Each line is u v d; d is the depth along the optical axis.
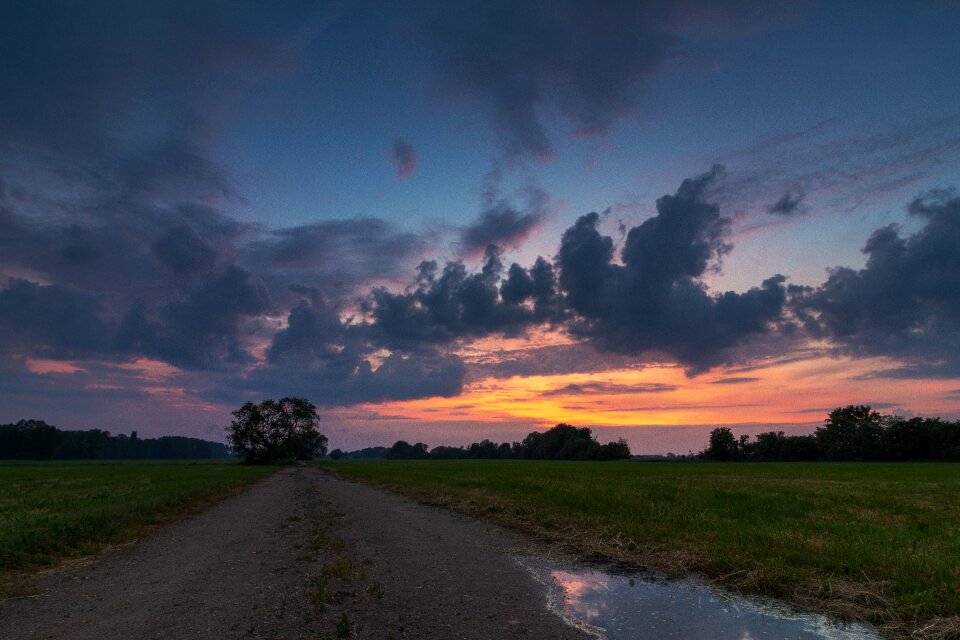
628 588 9.03
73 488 34.66
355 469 72.50
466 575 9.90
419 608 7.86
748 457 135.88
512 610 7.80
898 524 15.23
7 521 15.84
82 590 9.10
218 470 72.25
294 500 26.34
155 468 84.94
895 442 115.69
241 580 9.58
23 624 7.30
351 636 6.70
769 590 8.73
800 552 10.62
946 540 12.27
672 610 7.84
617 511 17.41
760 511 17.97
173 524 17.58
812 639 6.71
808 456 126.81
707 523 14.62
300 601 8.16
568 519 15.96
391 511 20.39
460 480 36.47
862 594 8.14
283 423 114.19
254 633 6.81
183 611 7.78
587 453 163.00
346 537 14.10
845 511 18.69
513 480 35.91
